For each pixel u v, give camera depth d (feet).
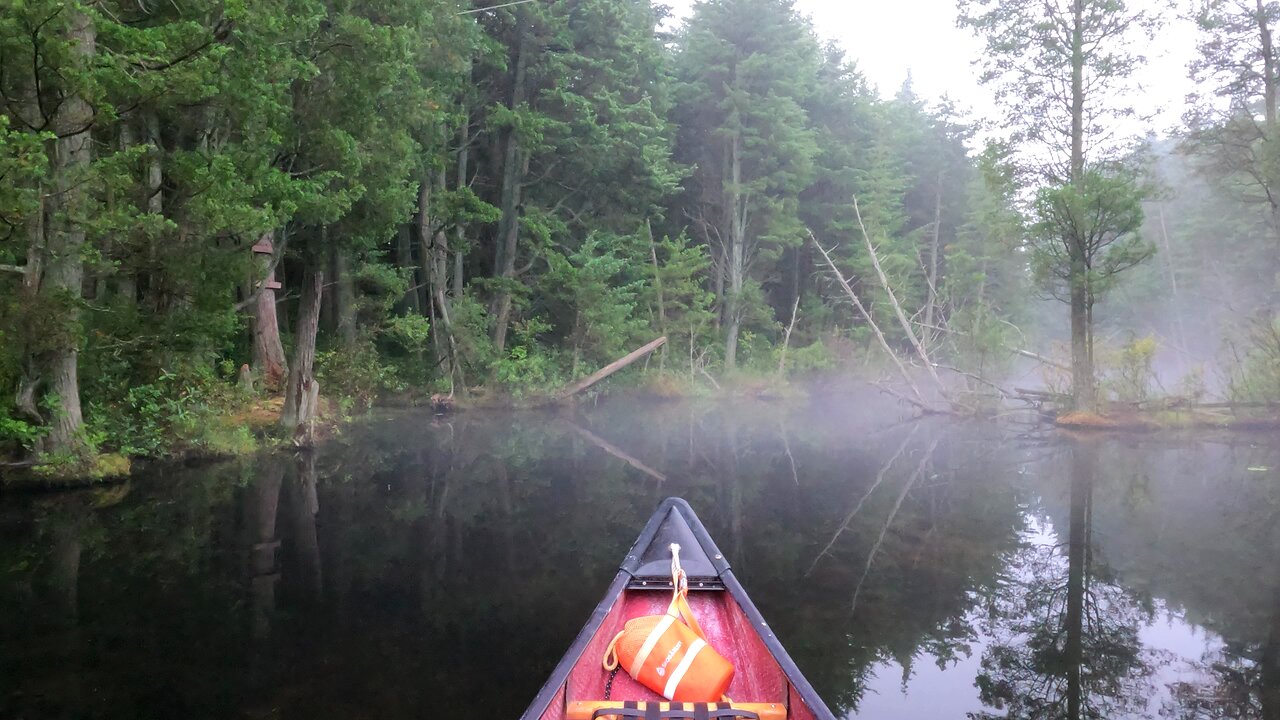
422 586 25.38
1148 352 72.84
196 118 44.83
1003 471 49.55
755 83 116.67
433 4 66.33
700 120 121.70
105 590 24.72
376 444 57.72
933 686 18.44
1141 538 32.68
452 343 81.35
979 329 86.17
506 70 87.76
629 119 99.35
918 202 157.69
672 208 126.21
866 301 133.69
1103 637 21.61
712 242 125.39
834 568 27.96
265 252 51.90
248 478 43.21
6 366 35.35
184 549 29.45
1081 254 70.18
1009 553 30.25
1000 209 76.59
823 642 21.06
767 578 26.68
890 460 54.03
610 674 14.57
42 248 34.94
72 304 35.63
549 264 92.99
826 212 134.21
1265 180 79.10
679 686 13.62
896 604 24.12
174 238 41.11
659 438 64.95
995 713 17.02
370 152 51.19
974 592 25.44
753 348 116.26
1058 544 31.63
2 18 30.83
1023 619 23.02
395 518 34.96
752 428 72.79
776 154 116.98
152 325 42.91
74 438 38.99
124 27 33.60
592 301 90.84
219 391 53.52
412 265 87.35
